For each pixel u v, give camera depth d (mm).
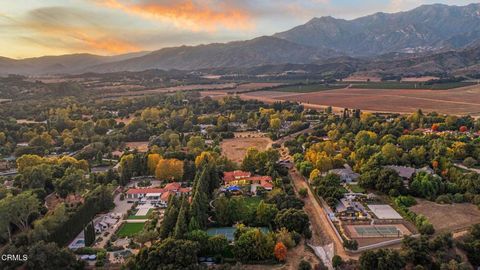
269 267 128875
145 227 158000
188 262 122688
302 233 149375
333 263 129250
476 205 171250
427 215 163250
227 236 149000
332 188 186000
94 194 178875
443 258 128750
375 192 193750
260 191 196500
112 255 138625
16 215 149250
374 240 146000
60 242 144375
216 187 197250
